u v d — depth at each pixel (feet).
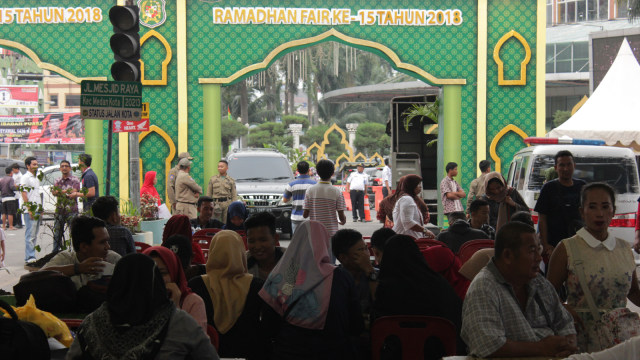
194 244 25.29
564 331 12.89
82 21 53.42
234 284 15.24
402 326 15.71
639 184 41.09
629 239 40.60
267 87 235.81
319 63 237.86
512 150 54.49
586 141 43.96
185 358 10.89
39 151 188.14
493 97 54.34
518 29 54.08
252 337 15.14
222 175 50.34
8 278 39.52
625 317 14.66
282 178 63.05
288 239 59.47
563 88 175.83
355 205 79.61
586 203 15.40
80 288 17.08
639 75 48.49
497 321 12.26
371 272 18.28
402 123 71.72
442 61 54.29
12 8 53.21
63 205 29.19
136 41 30.04
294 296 14.25
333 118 258.78
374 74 252.62
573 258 15.30
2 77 201.05
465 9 54.08
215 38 53.78
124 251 23.80
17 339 11.69
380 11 53.98
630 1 88.53
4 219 73.15
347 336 14.61
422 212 32.89
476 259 18.62
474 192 48.60
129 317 10.51
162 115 53.78
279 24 53.93
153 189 48.60
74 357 10.85
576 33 188.03
